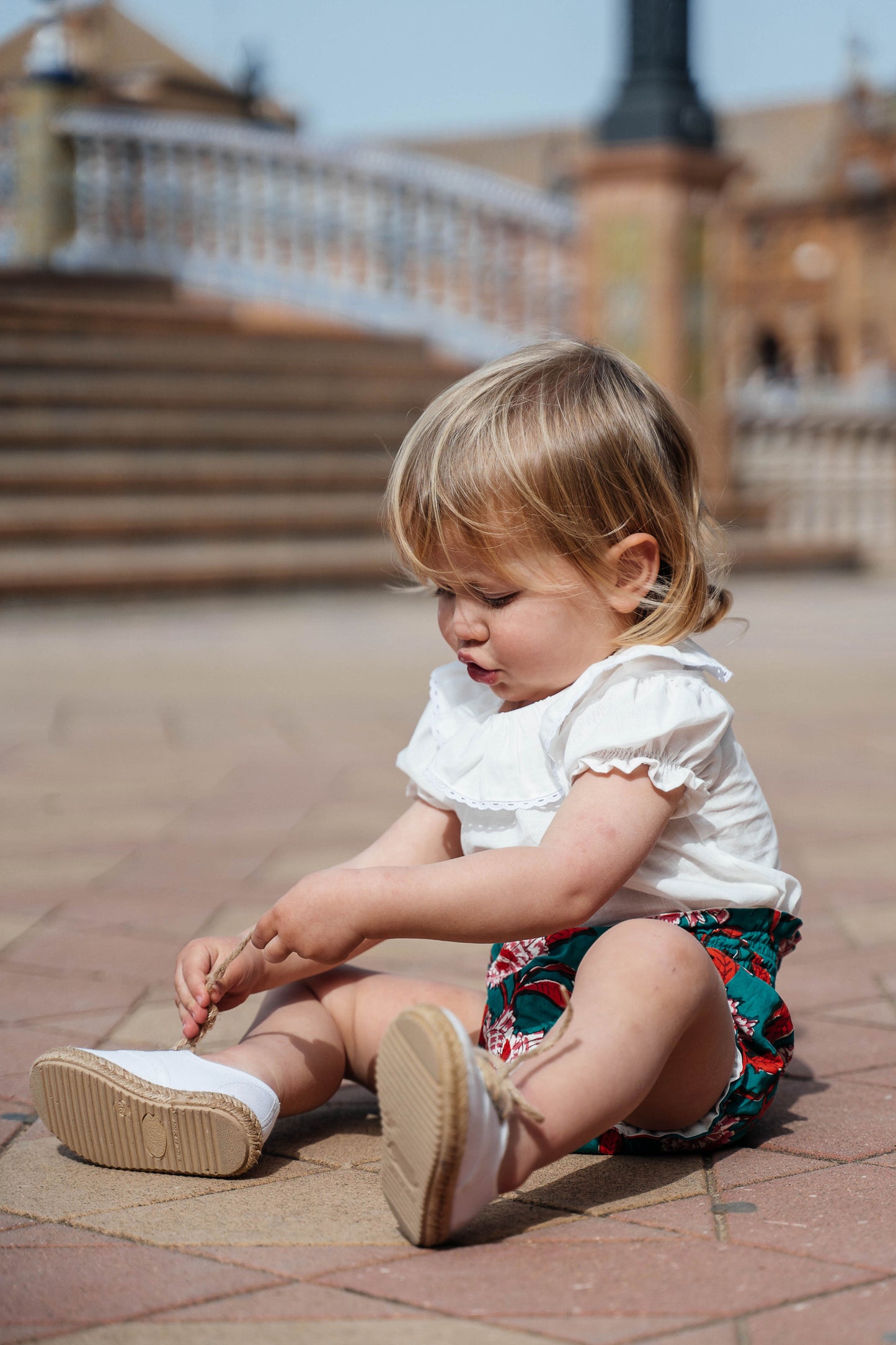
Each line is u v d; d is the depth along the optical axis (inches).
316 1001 75.2
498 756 70.6
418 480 67.0
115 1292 53.2
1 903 121.1
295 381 473.4
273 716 225.3
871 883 127.7
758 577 472.4
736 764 70.6
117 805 163.2
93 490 396.2
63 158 570.9
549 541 66.0
